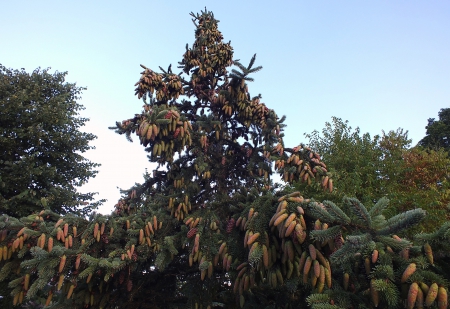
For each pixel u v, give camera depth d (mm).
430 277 1907
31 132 11414
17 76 13000
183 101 5285
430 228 9734
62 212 11758
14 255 3373
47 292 3346
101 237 3396
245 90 4602
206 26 5848
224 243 3104
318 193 10539
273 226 2594
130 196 4891
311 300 2180
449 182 11125
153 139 3623
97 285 3721
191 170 4539
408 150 12758
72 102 13766
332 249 2359
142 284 4016
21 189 10883
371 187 11180
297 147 3943
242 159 5062
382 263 2107
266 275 2863
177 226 4133
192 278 4082
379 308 2287
